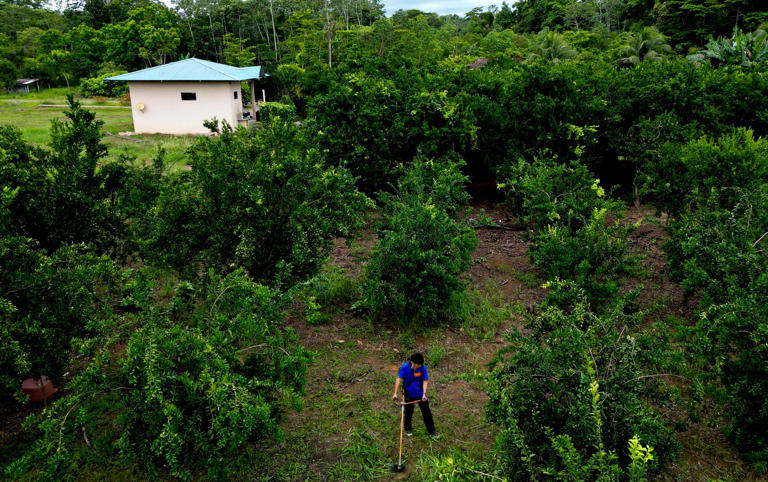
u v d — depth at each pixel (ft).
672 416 21.71
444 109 48.73
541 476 15.07
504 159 51.60
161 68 94.89
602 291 26.96
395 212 33.42
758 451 18.63
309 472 18.71
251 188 25.53
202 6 244.01
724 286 22.98
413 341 28.02
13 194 20.45
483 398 23.20
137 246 27.35
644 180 42.83
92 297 21.53
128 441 16.14
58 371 20.06
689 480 18.31
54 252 22.72
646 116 50.85
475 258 40.06
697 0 189.67
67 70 216.13
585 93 50.75
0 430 20.99
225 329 19.63
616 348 17.12
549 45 162.61
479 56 166.50
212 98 90.17
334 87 50.29
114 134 89.40
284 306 21.39
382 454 19.65
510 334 18.58
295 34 219.00
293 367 18.60
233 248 26.55
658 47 151.12
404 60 91.71
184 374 16.02
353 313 31.12
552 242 30.68
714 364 19.51
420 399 20.01
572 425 15.17
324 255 28.66
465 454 19.58
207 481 18.03
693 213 30.63
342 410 22.21
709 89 51.90
